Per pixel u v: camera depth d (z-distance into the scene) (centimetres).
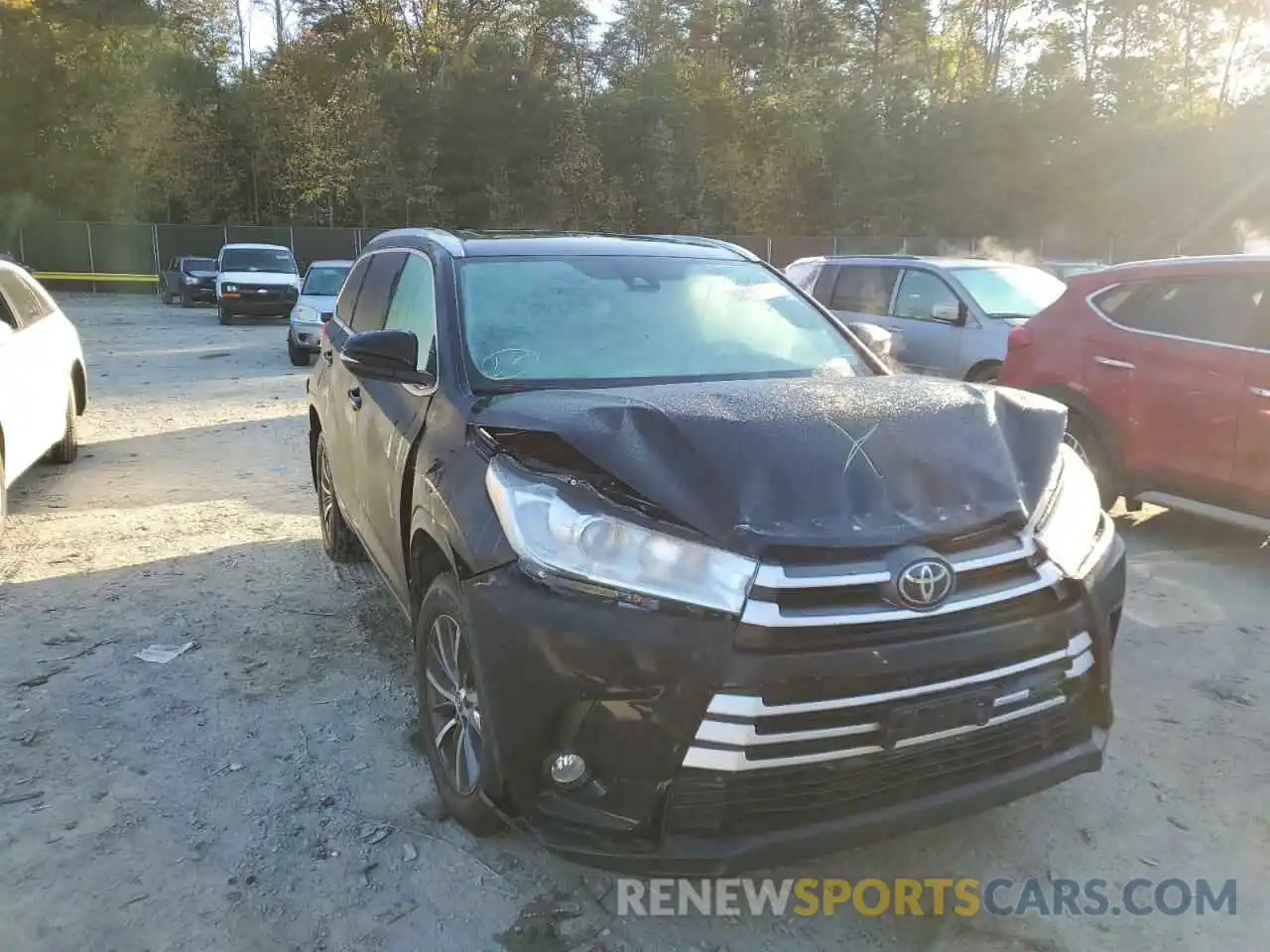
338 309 573
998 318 898
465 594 277
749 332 397
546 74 5156
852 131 4753
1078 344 641
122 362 1612
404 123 4719
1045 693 277
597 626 251
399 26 5291
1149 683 429
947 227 4581
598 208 4881
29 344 705
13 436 639
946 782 271
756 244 4128
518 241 429
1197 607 516
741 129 5138
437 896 293
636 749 250
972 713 262
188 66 4559
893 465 273
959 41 6344
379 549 409
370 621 492
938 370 926
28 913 283
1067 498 299
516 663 261
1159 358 595
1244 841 320
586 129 4959
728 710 244
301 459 870
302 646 463
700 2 6122
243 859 308
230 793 343
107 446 920
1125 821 330
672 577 251
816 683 246
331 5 5209
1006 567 271
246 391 1281
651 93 5006
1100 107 4581
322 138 4553
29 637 471
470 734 303
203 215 4578
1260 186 4091
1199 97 5097
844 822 256
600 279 407
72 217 4241
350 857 310
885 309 1008
